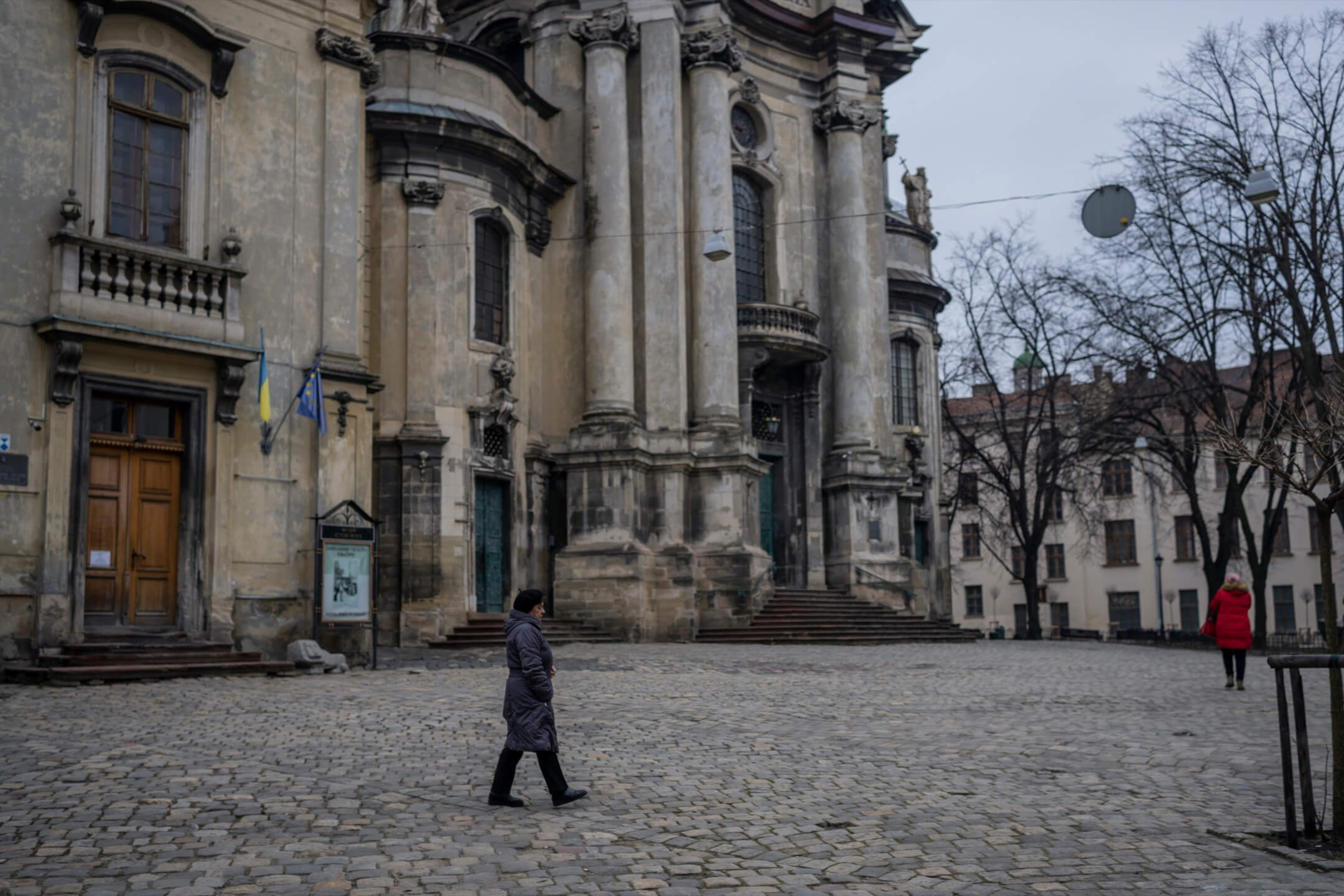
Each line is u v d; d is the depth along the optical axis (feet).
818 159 117.70
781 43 115.55
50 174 52.11
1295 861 22.62
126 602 53.57
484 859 22.34
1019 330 138.41
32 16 52.11
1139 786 30.32
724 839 24.30
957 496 150.61
